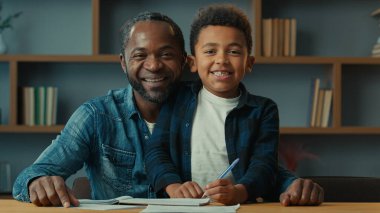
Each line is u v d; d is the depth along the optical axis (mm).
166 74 1751
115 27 3725
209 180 1682
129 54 1771
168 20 1798
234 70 1727
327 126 3545
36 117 3525
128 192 1785
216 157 1689
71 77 3748
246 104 1719
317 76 3770
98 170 1802
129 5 3734
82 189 1983
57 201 1325
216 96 1747
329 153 3777
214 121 1720
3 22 3578
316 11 3768
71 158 1707
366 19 3781
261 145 1685
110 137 1774
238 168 1676
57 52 3723
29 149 3760
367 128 3498
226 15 1744
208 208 1232
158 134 1702
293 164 3621
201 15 1799
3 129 3461
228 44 1722
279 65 3760
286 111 3764
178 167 1681
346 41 3770
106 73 3758
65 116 3732
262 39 3521
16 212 1222
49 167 1647
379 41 3602
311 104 3557
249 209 1279
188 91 1786
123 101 1820
